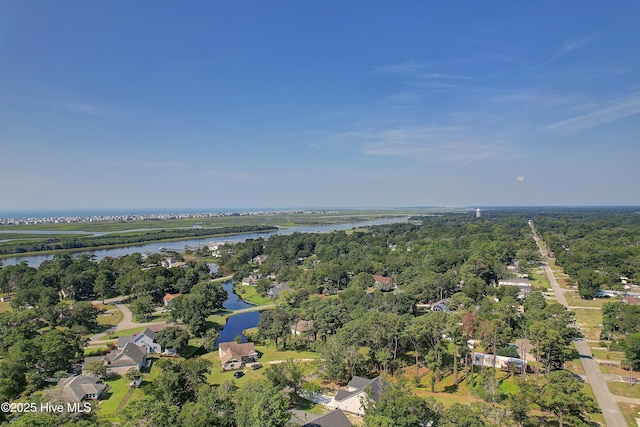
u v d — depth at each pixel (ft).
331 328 311.68
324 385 239.91
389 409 171.63
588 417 187.42
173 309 393.91
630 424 188.44
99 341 334.24
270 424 160.15
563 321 277.23
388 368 257.55
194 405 169.58
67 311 367.86
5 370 218.18
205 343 321.52
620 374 246.47
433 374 238.07
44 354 244.83
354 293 420.36
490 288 431.84
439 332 243.81
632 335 247.29
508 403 193.67
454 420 166.50
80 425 147.54
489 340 253.03
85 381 219.61
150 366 281.13
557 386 175.01
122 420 154.30
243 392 186.60
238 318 423.23
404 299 371.97
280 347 322.55
